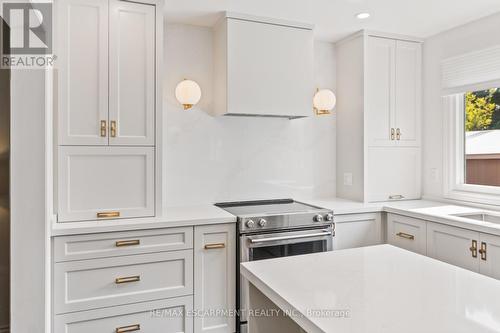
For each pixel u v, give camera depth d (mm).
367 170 3102
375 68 3107
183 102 2748
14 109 1557
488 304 1020
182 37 2879
